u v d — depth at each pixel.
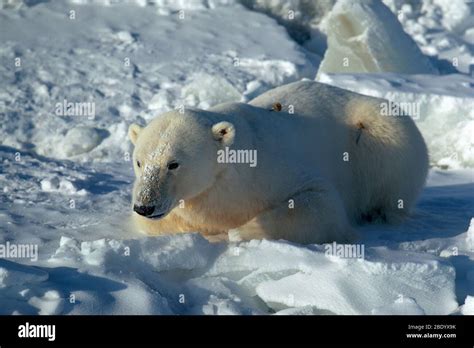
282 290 8.35
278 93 11.47
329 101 11.50
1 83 17.95
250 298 8.60
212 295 8.38
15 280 7.81
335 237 9.95
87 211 11.44
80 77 18.75
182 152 9.24
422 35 25.48
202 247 8.92
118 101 17.66
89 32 21.84
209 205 9.76
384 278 8.27
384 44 20.09
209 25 23.05
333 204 10.08
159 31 22.33
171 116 9.62
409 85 16.55
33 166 14.24
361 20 19.92
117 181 13.51
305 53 22.50
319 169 10.83
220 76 18.00
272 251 8.70
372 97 11.78
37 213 11.27
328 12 25.06
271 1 25.00
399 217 11.42
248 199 9.86
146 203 8.94
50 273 8.26
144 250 8.70
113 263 8.50
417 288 8.27
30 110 16.89
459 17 27.23
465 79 17.56
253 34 22.70
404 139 11.32
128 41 21.39
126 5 23.95
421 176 11.62
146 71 19.42
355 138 11.42
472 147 15.02
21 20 22.23
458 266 9.12
